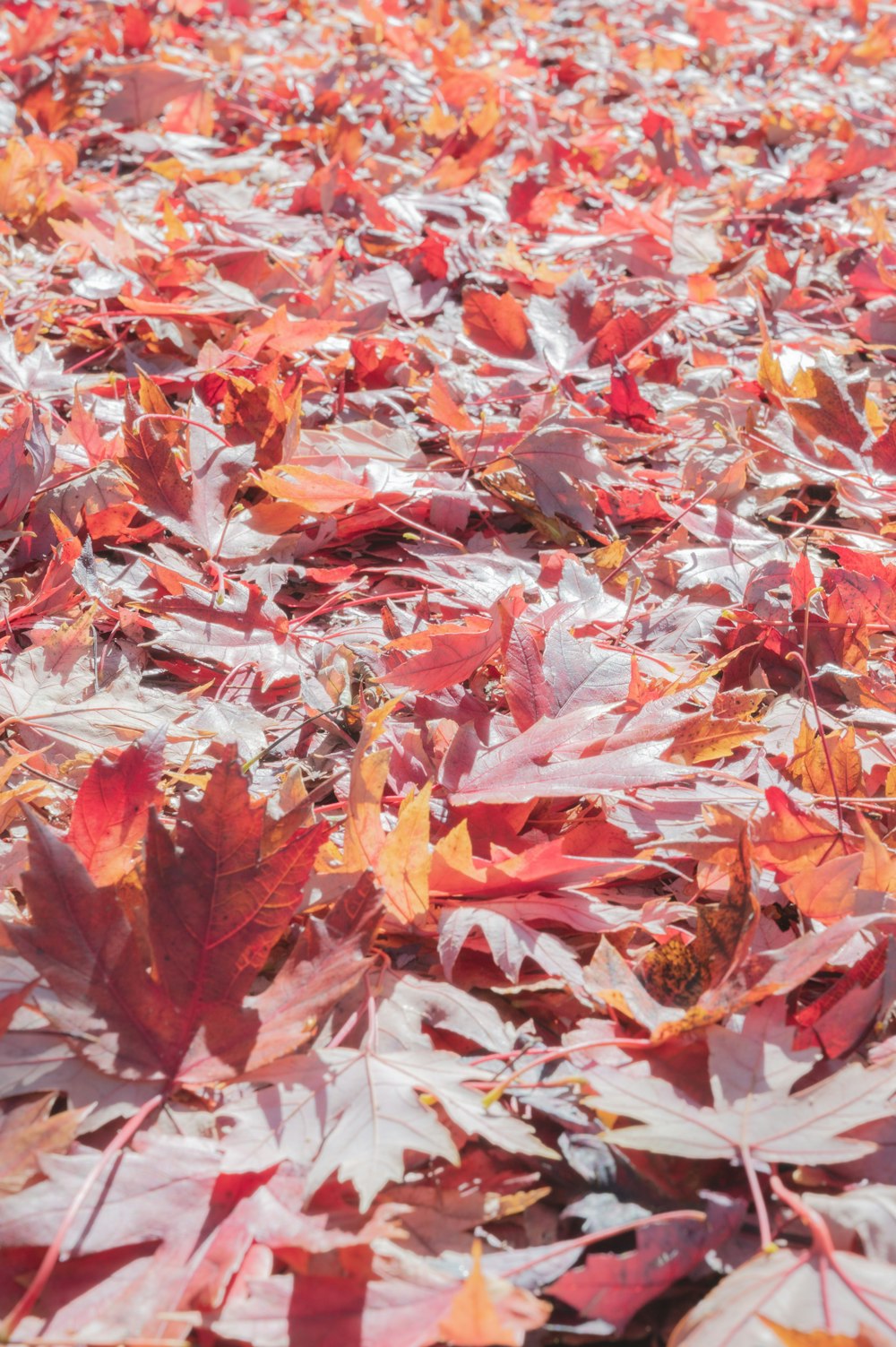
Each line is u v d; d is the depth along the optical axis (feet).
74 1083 2.80
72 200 6.36
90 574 3.80
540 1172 2.83
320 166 8.48
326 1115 2.79
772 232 7.98
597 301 5.58
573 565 3.85
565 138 9.47
